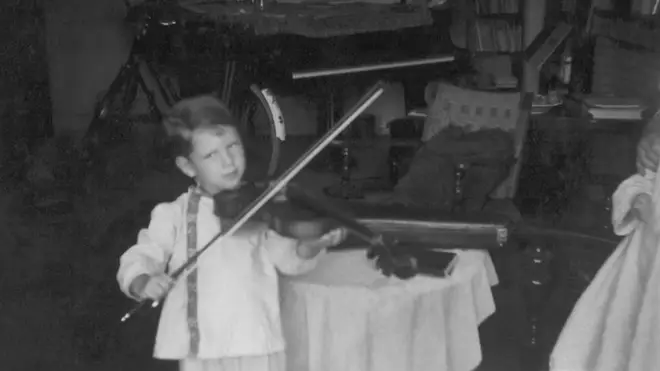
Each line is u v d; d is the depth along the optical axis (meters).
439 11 4.43
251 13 4.60
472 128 4.09
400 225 2.79
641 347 2.91
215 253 2.60
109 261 4.15
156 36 4.60
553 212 3.87
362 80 4.45
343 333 2.51
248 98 4.27
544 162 4.02
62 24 4.70
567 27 4.33
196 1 4.64
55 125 4.72
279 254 2.60
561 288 3.72
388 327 2.51
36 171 4.49
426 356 2.58
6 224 4.36
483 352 3.46
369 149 4.09
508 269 3.73
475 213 2.99
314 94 4.33
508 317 3.59
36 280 4.05
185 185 4.57
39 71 4.80
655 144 2.90
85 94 4.71
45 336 3.72
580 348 3.05
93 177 4.58
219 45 4.42
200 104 2.69
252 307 2.55
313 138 4.30
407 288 2.54
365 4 4.87
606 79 4.25
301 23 4.46
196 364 2.59
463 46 4.50
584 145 4.09
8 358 3.56
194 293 2.57
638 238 2.91
